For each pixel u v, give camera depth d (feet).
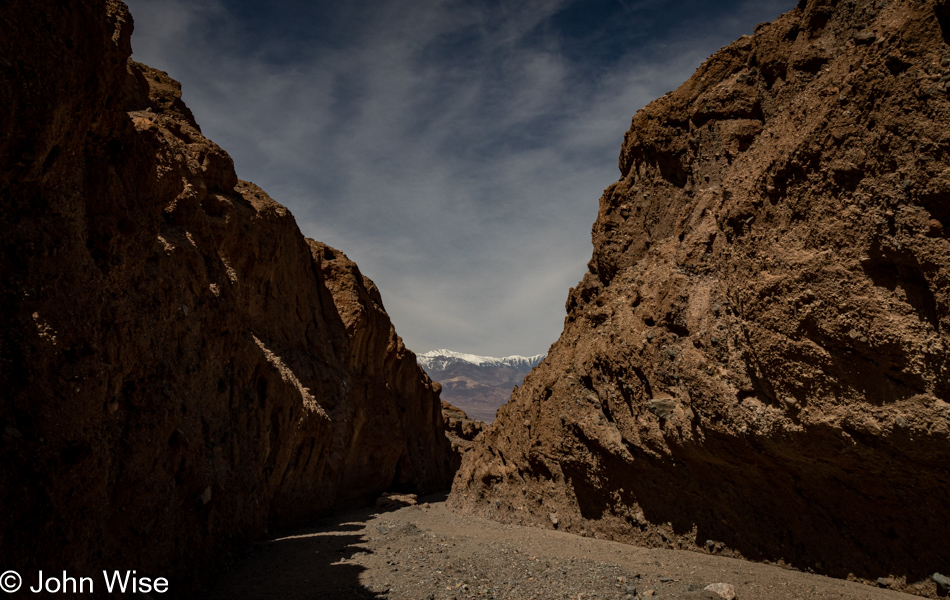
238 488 37.81
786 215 25.94
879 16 24.11
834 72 24.91
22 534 15.21
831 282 23.54
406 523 54.44
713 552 34.32
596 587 27.99
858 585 26.00
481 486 63.21
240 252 55.47
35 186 17.46
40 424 16.03
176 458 27.27
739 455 30.53
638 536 40.19
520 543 42.37
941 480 22.76
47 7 17.34
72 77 18.31
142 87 52.44
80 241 19.53
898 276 21.99
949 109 20.12
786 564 30.22
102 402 19.13
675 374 34.45
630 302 41.24
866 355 22.94
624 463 40.70
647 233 44.42
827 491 27.91
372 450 81.87
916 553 24.86
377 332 93.04
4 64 15.56
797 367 25.45
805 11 33.40
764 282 26.55
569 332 54.95
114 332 21.48
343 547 40.22
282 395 48.67
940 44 20.62
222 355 38.91
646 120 44.37
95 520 19.33
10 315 15.98
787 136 26.32
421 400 114.62
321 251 87.45
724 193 31.24
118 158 24.08
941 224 20.43
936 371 20.95
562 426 48.29
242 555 36.06
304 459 56.18
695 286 34.32
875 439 23.44
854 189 23.00
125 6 24.00
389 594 27.25
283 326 65.21
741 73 37.58
